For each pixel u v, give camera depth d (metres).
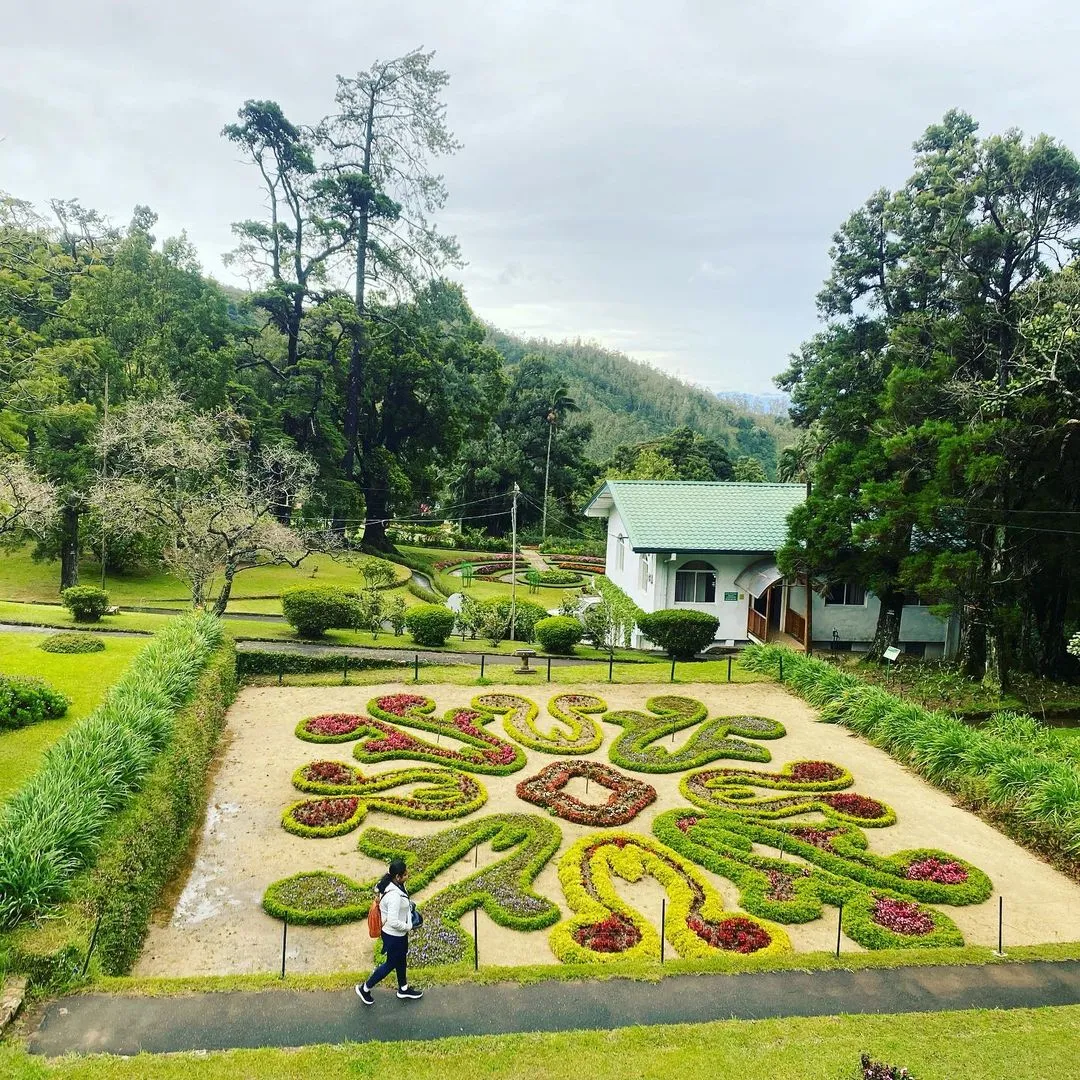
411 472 61.38
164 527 30.50
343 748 18.52
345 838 14.49
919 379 25.02
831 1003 9.93
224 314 47.19
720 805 16.20
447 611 29.22
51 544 35.56
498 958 11.05
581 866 13.61
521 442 77.50
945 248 25.38
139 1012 8.89
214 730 18.11
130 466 31.83
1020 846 15.25
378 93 50.69
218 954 11.11
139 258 39.03
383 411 58.06
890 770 18.48
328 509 48.12
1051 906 13.24
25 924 9.28
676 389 162.88
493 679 23.58
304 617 27.41
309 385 48.72
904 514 23.11
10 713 15.62
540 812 15.69
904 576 23.77
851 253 33.03
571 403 79.69
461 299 61.59
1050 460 24.02
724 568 30.95
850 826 15.48
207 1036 8.62
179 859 13.39
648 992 9.95
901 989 10.32
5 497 25.06
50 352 34.00
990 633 24.59
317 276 51.69
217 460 31.23
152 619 28.50
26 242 37.06
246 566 30.05
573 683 23.72
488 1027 9.06
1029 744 18.62
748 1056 8.52
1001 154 23.72
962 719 22.83
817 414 36.66
